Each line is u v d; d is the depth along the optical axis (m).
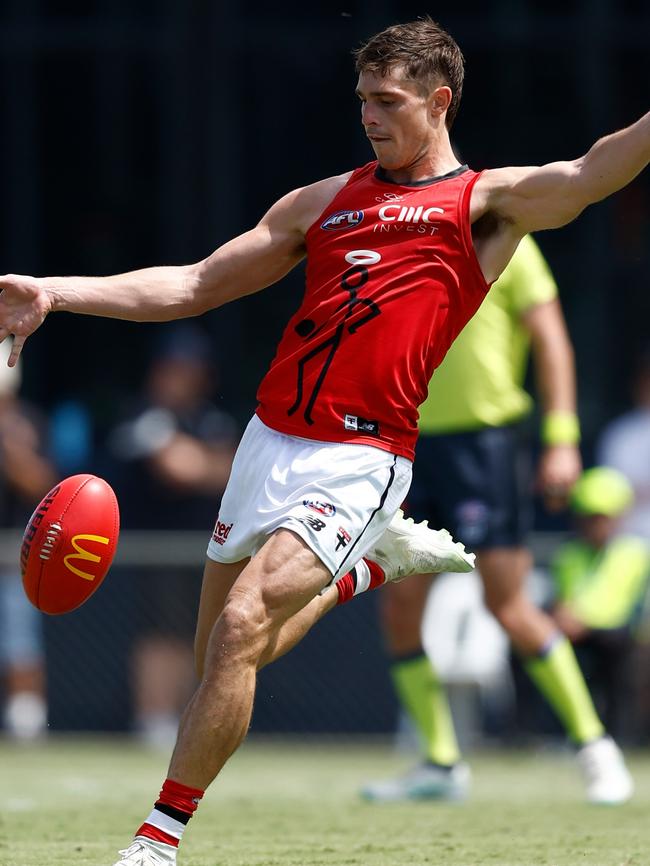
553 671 26.53
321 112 52.94
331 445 16.05
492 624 36.53
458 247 16.25
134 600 38.88
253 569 15.51
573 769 33.72
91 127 53.16
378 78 16.34
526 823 23.25
